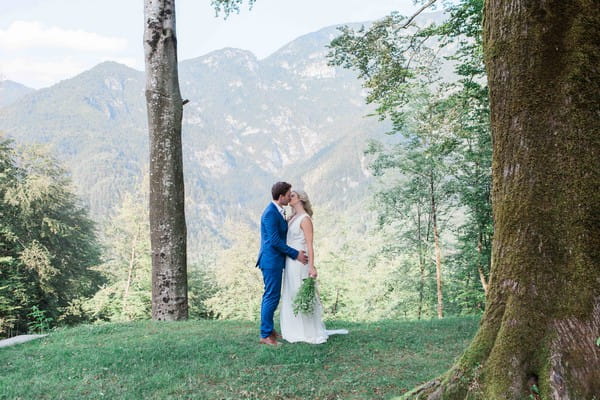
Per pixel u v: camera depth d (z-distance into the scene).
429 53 13.84
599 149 3.44
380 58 13.49
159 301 9.91
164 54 10.09
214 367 5.38
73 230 32.38
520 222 3.59
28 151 33.00
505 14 3.72
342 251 33.69
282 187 6.53
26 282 28.73
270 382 4.94
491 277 3.77
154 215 10.02
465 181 20.98
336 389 4.73
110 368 5.41
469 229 21.81
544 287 3.44
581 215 3.40
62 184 34.47
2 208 29.27
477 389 3.46
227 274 42.75
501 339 3.50
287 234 6.82
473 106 15.24
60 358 5.88
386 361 5.72
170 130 10.09
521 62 3.63
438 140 19.41
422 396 3.77
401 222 26.03
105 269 32.59
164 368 5.38
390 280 26.41
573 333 3.26
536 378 3.31
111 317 30.47
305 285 6.40
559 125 3.50
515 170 3.66
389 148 23.66
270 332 6.48
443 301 25.50
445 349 6.30
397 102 14.74
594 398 3.07
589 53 3.51
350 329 7.81
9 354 6.30
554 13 3.57
